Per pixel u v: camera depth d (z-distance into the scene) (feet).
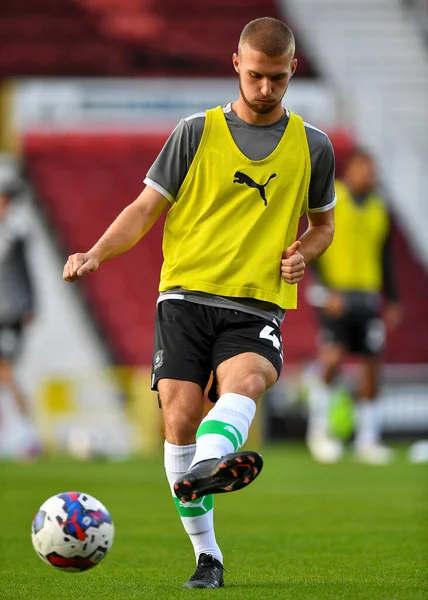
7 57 233.76
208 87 231.30
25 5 243.81
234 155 49.90
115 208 217.77
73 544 50.44
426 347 209.67
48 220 214.07
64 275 46.98
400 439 182.39
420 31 251.19
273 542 69.72
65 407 170.19
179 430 48.32
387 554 63.26
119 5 246.27
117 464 140.67
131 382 171.12
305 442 176.86
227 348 48.55
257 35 47.50
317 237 52.54
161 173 50.37
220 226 49.73
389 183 225.97
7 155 218.18
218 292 49.14
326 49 244.83
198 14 247.50
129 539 72.69
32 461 147.02
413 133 238.89
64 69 234.17
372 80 242.17
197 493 43.52
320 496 100.42
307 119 229.86
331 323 142.41
